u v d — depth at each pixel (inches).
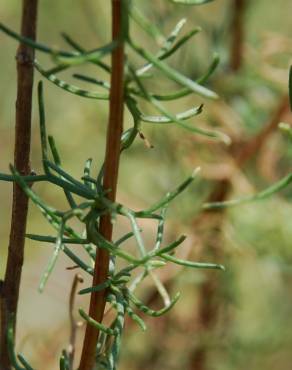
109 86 10.2
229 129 22.8
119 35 9.6
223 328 25.2
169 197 10.6
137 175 25.0
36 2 10.5
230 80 23.0
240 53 23.4
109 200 10.4
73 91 10.5
